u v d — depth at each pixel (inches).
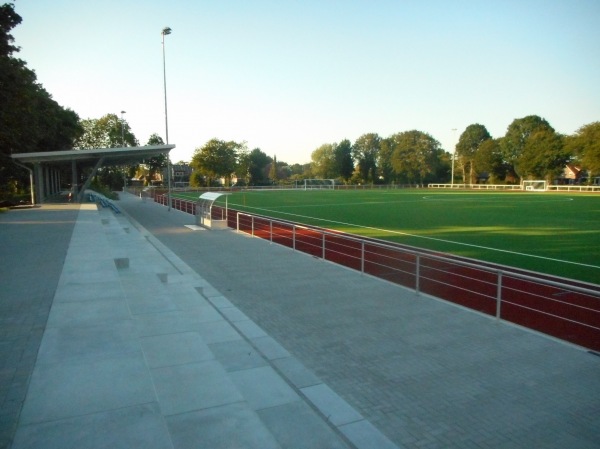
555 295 417.4
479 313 334.0
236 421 136.0
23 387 151.0
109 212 1013.2
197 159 3233.3
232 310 338.6
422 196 2233.0
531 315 360.5
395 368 237.9
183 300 329.1
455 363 244.2
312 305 359.6
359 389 213.9
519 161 3189.0
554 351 260.7
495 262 580.7
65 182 2237.9
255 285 427.5
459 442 169.8
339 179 3919.8
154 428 122.6
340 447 147.3
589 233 850.8
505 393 209.2
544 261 584.4
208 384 161.5
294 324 313.1
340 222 1085.8
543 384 218.4
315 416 167.0
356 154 4293.8
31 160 1009.5
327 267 512.7
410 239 794.2
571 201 1787.6
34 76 1332.4
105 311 224.8
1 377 159.3
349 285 426.6
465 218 1148.5
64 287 273.7
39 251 422.6
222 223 912.3
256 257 576.4
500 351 261.0
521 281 474.0
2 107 1042.7
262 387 191.2
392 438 172.4
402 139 3814.0
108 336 190.1
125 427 122.7
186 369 174.4
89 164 1454.2
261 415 166.9
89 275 307.9
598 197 2059.5
